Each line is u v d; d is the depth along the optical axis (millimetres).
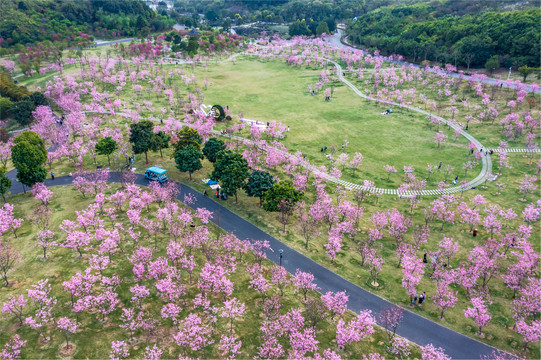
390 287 74875
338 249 80188
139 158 126125
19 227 88000
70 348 58250
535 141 136500
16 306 63938
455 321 67188
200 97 181625
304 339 57625
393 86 198000
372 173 120938
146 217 93188
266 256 82375
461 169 122125
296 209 100375
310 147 138625
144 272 73562
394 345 59844
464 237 90562
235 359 58031
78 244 78125
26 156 99312
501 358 57781
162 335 61531
